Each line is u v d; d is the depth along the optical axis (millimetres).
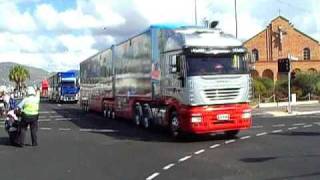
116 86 31266
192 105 19438
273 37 84938
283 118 32812
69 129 27188
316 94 60594
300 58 85062
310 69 83750
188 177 12312
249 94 20141
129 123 29844
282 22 85000
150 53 23188
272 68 84000
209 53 19609
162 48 21703
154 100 22906
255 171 12766
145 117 25109
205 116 19469
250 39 85562
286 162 13906
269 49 85000
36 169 14430
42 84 113812
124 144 19719
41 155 17391
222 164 14031
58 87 74688
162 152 17016
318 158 14430
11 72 142625
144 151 17469
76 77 73500
